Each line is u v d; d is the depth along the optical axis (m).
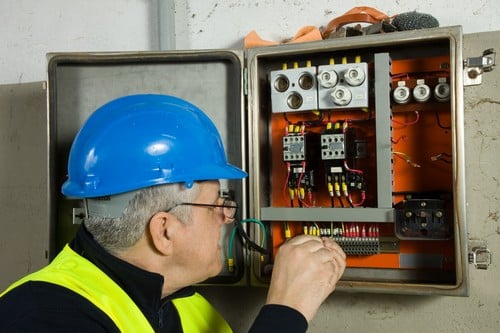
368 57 1.26
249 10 1.49
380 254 1.25
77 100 1.35
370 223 1.24
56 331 0.72
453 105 1.09
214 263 0.92
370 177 1.26
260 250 1.22
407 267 1.23
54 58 1.30
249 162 1.25
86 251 0.86
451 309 1.27
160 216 0.83
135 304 0.83
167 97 0.96
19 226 1.58
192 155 0.89
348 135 1.22
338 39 1.20
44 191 1.56
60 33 1.65
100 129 0.89
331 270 0.94
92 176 0.86
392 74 1.25
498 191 1.24
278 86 1.24
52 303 0.75
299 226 1.30
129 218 0.83
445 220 1.12
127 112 0.90
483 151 1.25
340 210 1.19
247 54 1.26
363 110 1.24
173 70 1.33
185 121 0.91
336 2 1.42
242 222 1.24
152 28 1.58
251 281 1.25
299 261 0.92
